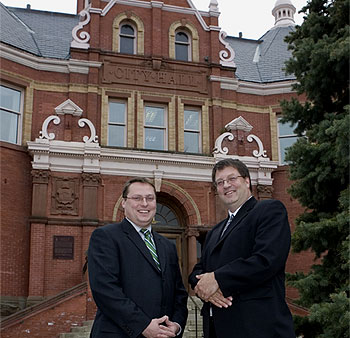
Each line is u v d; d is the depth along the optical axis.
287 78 21.55
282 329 4.13
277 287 4.30
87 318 13.59
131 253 4.68
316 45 10.08
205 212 18.11
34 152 16.81
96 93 18.83
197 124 20.00
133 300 4.48
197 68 20.30
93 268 4.56
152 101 19.48
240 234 4.52
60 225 16.69
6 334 13.11
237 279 4.12
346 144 8.70
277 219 4.40
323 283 9.02
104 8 19.91
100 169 17.41
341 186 9.92
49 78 18.77
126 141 18.84
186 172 18.20
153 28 20.11
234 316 4.25
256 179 19.00
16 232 16.48
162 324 4.54
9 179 16.81
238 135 19.22
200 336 12.44
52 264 16.33
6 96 18.00
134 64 19.56
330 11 10.96
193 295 17.17
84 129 17.77
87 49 19.20
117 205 17.31
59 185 16.98
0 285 15.76
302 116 11.08
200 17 20.97
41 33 21.06
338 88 10.63
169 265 4.91
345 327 7.61
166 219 18.47
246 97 20.97
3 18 20.02
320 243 9.58
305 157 9.88
